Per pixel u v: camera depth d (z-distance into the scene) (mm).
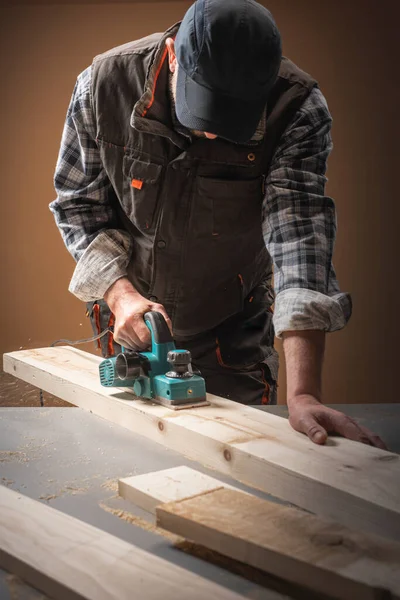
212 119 1650
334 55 4484
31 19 4438
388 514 1237
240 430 1635
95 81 2025
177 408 1797
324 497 1346
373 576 1026
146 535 1290
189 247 2109
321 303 1689
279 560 1101
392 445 1800
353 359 4766
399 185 4582
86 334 4707
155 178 2018
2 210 4633
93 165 2117
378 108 4520
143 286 2252
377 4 4410
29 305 4711
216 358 2342
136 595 1058
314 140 1881
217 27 1606
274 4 4465
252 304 2355
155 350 1884
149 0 4398
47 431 1883
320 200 1838
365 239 4664
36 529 1257
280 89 1926
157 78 1925
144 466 1645
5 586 1153
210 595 1056
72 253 2143
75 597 1072
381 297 4699
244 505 1272
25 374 2363
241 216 2080
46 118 4531
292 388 1675
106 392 1979
